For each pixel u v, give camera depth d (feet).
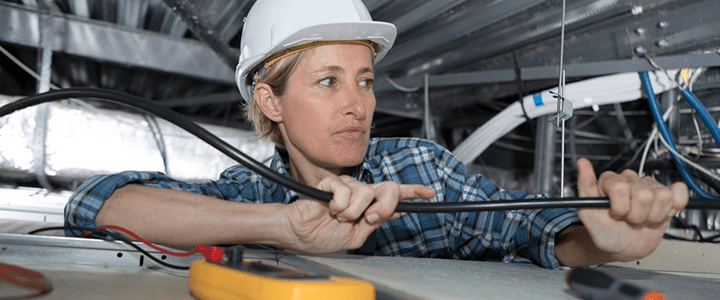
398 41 5.41
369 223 1.70
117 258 1.57
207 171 5.75
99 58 6.91
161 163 5.48
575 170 6.40
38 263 1.45
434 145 3.48
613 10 4.23
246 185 3.26
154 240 1.91
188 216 1.86
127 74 8.66
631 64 4.41
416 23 4.95
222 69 7.72
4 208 4.44
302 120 2.52
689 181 4.14
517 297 1.10
